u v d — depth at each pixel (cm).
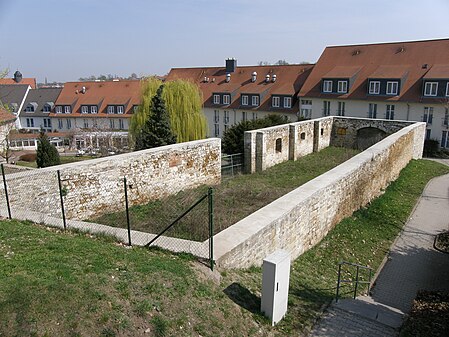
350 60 3578
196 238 1012
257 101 3953
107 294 537
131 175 1316
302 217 972
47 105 5591
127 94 5012
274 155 2177
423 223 1377
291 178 1897
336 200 1178
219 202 1383
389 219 1374
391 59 3366
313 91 3616
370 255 1089
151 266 637
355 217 1314
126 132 4428
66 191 1133
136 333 493
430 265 1051
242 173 2048
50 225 849
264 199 1448
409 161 2320
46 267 573
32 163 3014
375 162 1538
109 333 476
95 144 4334
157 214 1245
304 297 764
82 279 555
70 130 4903
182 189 1530
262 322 619
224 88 4284
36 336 443
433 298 856
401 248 1162
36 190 1058
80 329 467
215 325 563
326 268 963
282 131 2223
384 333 675
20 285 511
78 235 788
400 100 3109
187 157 1532
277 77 4056
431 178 2041
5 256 604
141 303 542
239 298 646
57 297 502
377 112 3275
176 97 2838
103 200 1240
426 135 3073
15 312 466
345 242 1123
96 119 4916
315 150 2588
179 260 689
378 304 815
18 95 5819
